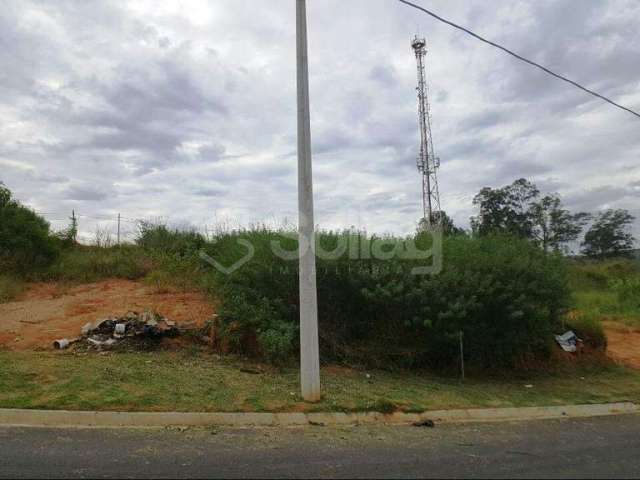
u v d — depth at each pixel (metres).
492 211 34.84
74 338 9.02
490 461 5.14
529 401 8.30
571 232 34.81
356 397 7.39
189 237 17.41
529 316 9.83
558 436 6.45
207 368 8.13
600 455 5.52
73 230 18.20
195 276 13.33
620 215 48.75
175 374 7.68
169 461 4.76
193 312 10.52
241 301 9.27
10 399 6.28
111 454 4.91
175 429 5.90
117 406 6.32
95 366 7.68
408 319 9.43
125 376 7.36
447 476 4.58
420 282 9.56
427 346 9.62
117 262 15.30
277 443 5.55
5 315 10.39
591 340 12.18
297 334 9.12
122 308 10.84
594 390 9.47
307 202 7.20
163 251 16.16
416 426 6.68
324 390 7.59
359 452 5.32
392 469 4.74
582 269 32.91
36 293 12.59
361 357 9.41
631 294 21.81
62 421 5.91
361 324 9.73
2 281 12.70
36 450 4.94
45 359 7.89
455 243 10.77
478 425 6.93
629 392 9.55
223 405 6.65
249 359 8.84
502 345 9.95
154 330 9.03
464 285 9.43
